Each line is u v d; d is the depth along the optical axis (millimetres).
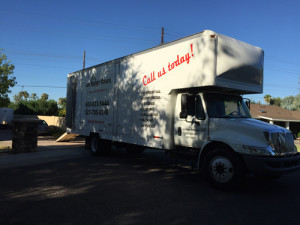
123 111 9023
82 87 11695
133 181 6562
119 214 4328
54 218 4133
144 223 3975
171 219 4152
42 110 37625
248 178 7375
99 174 7305
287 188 6273
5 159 9586
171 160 10125
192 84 6516
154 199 5152
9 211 4426
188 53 6695
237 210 4629
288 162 5617
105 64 10141
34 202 4891
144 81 8148
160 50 7625
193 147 6703
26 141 11219
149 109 7906
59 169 7945
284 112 34969
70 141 16688
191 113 6773
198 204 4906
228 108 6793
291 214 4477
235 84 6566
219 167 5852
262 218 4277
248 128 5637
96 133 10562
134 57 8641
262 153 5324
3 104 21500
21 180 6551
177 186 6168
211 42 6141
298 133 32969
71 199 5082
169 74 7266
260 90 7387
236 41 6727
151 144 7762
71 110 12508
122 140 9000
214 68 6090
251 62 6980
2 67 19453
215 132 6164
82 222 3982
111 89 9695
